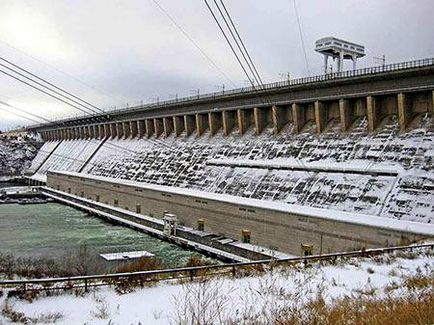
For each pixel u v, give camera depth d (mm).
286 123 61688
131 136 99188
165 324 11750
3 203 91625
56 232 61500
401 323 9281
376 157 44375
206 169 63844
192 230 53031
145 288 15406
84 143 119812
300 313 11023
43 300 14211
